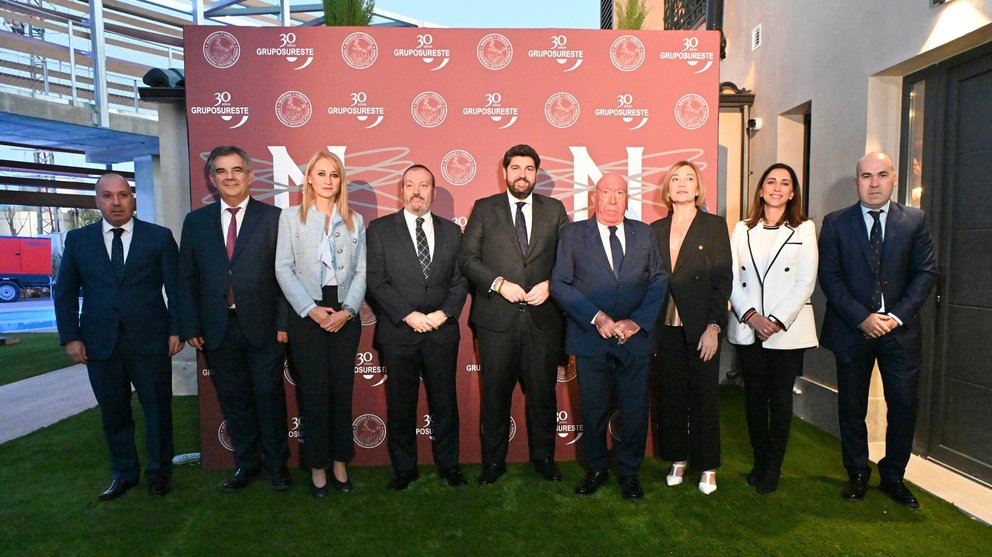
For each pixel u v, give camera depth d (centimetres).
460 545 236
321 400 278
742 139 505
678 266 281
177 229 462
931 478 297
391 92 323
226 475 313
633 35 329
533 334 291
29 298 1709
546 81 328
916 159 333
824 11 389
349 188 323
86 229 279
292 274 274
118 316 274
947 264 308
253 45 316
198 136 316
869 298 267
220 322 278
